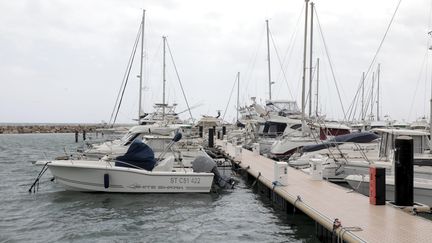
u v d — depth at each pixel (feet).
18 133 295.48
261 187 57.67
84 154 67.15
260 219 42.98
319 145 70.54
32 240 34.76
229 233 37.73
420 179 44.14
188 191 53.11
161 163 54.75
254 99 128.57
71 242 34.37
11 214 43.27
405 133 54.24
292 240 35.81
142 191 52.13
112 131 110.42
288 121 102.99
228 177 59.67
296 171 60.54
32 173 74.33
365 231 28.25
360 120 145.69
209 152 83.76
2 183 61.87
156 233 37.27
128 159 52.39
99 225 39.45
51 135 278.46
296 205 38.75
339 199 39.83
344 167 57.52
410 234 27.50
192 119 112.06
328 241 33.27
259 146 92.27
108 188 51.70
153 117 101.55
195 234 37.24
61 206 46.55
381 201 36.70
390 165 51.13
